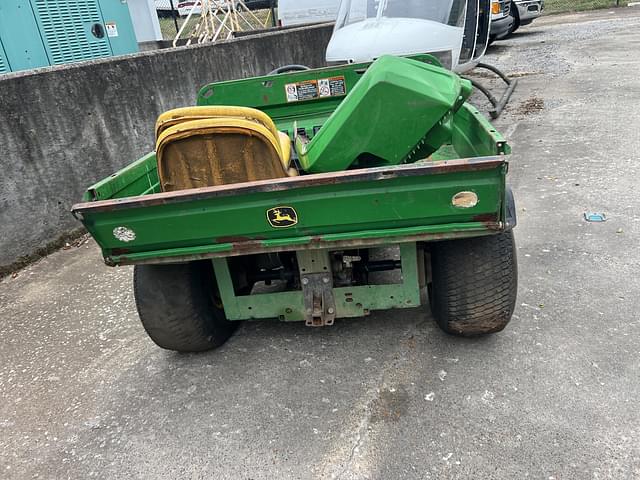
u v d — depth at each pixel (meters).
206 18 18.16
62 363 3.74
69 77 5.83
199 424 2.99
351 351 3.43
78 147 5.99
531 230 4.64
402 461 2.58
